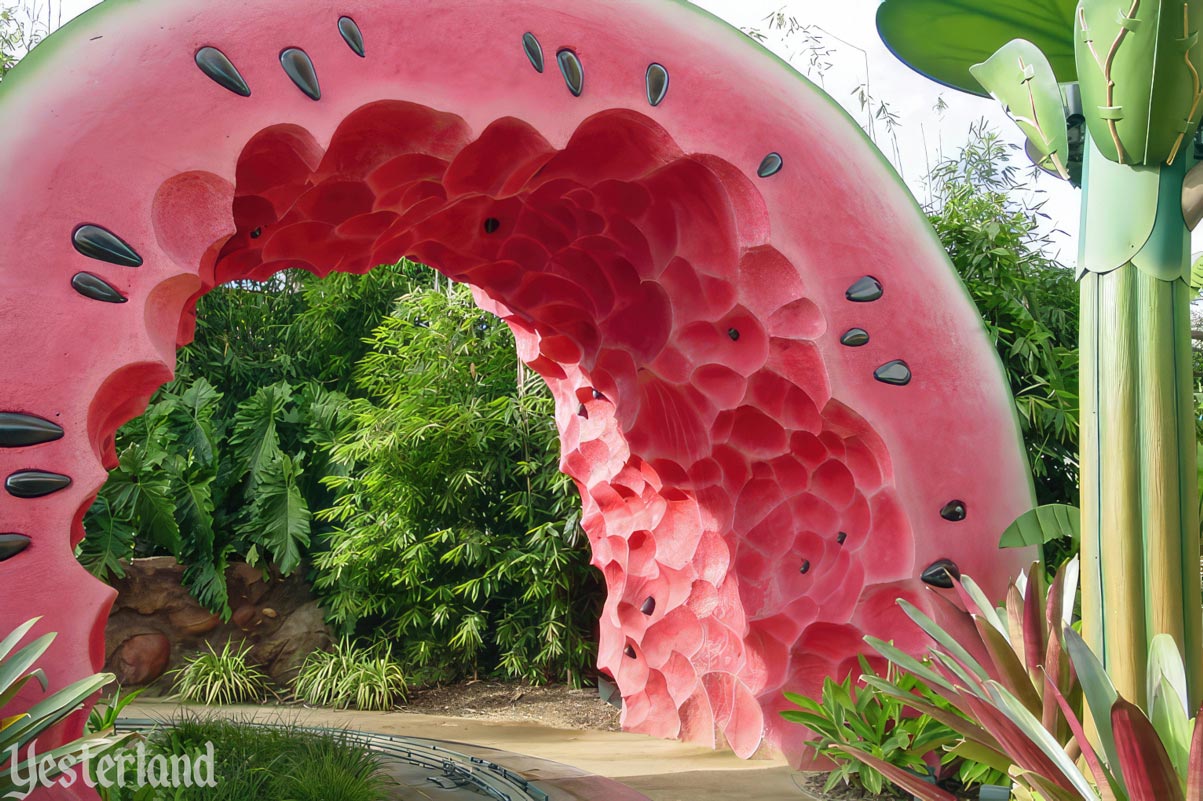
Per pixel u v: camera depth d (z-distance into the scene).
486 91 4.22
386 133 4.24
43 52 3.41
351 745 5.12
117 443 9.42
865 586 5.14
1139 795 2.25
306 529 9.29
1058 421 6.94
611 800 4.70
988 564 5.05
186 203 3.59
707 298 5.53
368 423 8.87
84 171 3.38
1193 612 2.50
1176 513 2.49
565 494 8.62
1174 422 2.51
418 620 8.88
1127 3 2.40
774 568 5.79
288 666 9.05
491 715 7.81
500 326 9.10
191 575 8.97
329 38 3.91
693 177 5.06
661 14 4.82
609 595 7.39
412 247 5.77
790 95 5.05
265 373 11.03
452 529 8.73
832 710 4.87
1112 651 2.55
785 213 4.93
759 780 5.12
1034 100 2.71
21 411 3.19
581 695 8.45
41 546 3.20
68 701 2.89
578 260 6.11
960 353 5.16
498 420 8.76
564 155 4.96
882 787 4.77
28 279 3.25
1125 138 2.51
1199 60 2.41
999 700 2.75
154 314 3.51
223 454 9.96
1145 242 2.55
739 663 6.04
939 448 5.06
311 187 4.39
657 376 6.05
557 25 4.47
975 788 4.78
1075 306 8.10
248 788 4.16
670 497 6.63
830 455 5.42
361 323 11.05
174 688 8.57
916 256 5.16
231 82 3.68
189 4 3.68
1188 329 2.58
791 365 5.19
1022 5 3.12
